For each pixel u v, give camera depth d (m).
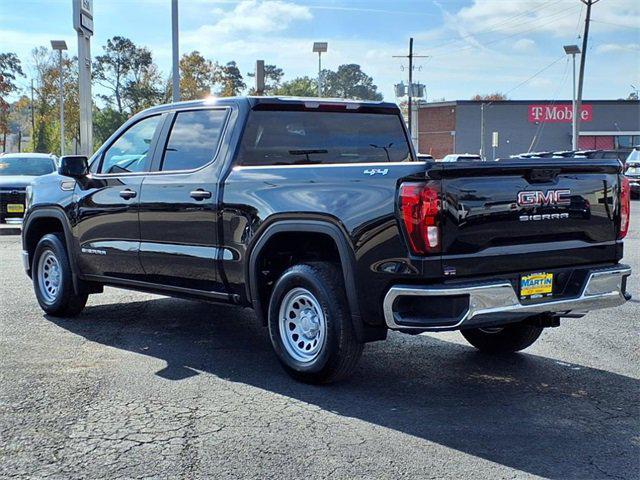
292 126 6.07
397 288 4.55
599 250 5.17
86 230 6.94
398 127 6.74
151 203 6.25
